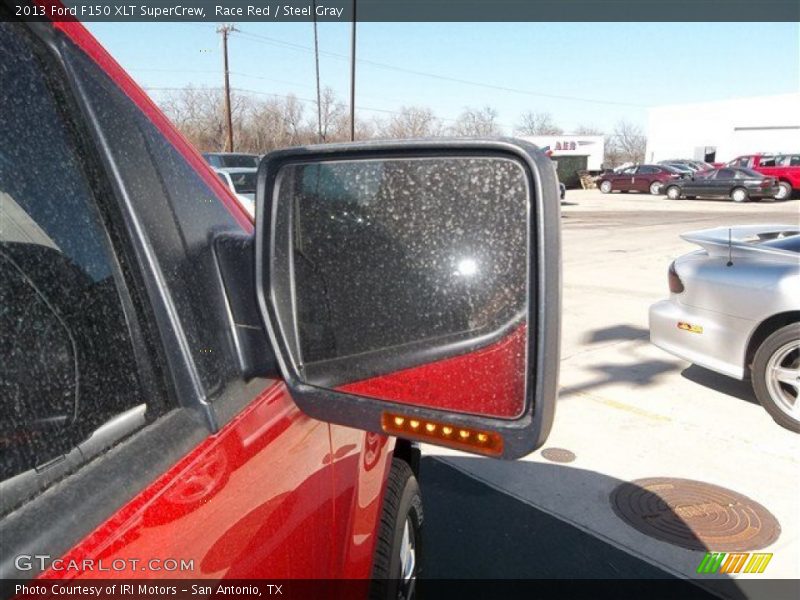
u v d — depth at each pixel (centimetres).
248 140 4259
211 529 104
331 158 119
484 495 363
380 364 117
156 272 112
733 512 345
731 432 439
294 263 124
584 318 750
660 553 311
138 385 105
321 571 147
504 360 107
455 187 111
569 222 2062
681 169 3534
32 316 92
